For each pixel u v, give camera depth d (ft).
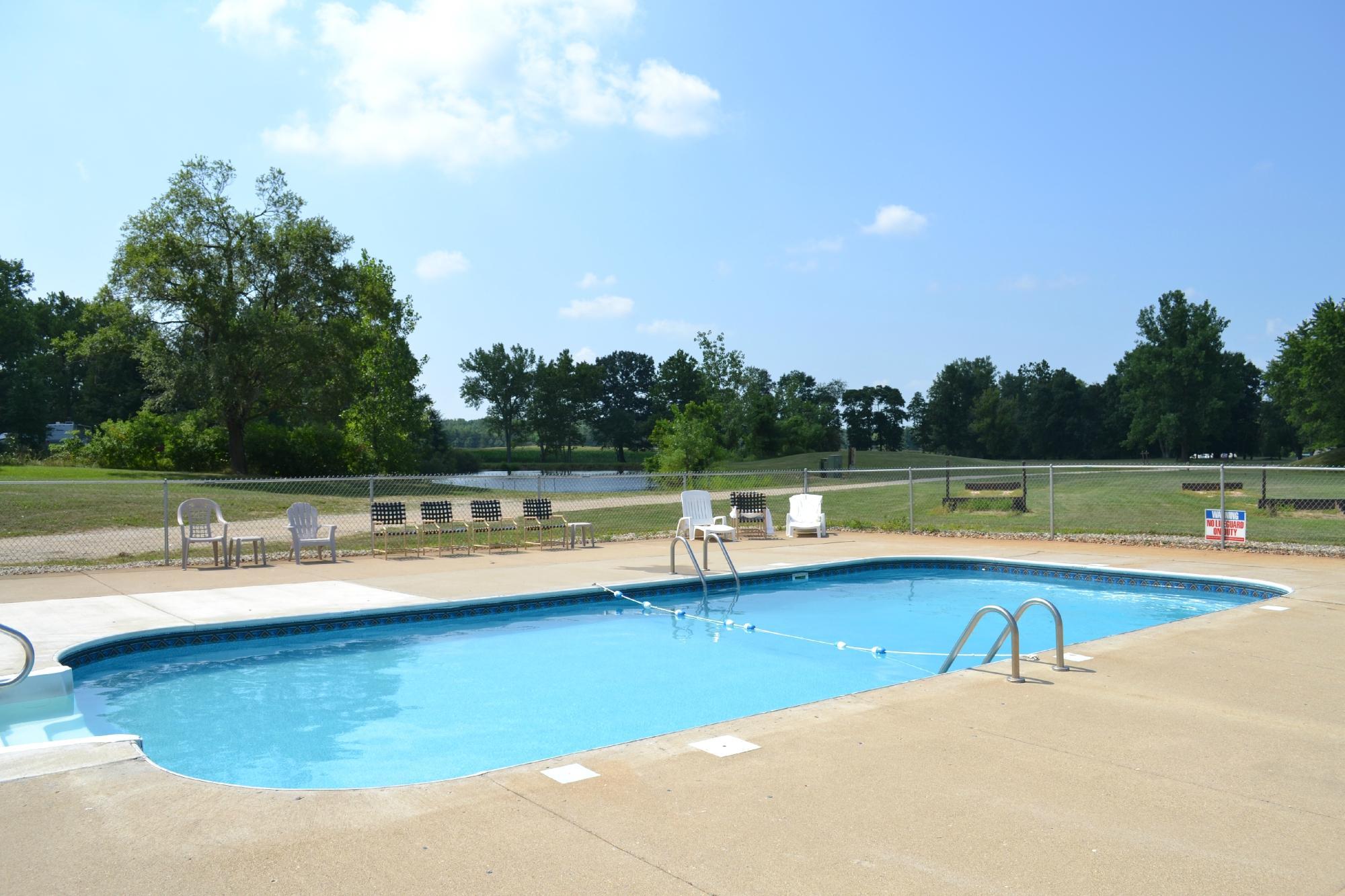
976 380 390.42
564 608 36.78
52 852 10.85
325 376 140.26
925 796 12.69
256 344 134.41
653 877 10.05
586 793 12.84
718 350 233.96
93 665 26.13
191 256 135.33
